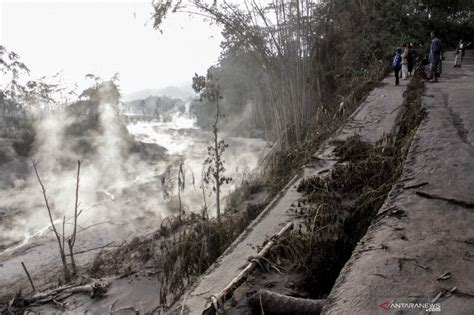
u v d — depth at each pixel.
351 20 14.39
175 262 5.16
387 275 2.10
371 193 4.52
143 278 5.85
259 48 11.07
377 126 7.75
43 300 5.92
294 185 5.78
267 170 9.80
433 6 20.72
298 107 11.20
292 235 3.93
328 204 4.57
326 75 13.09
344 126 8.05
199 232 5.40
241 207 7.52
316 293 3.45
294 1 10.80
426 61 10.41
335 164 6.24
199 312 3.01
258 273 3.50
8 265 12.16
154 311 4.53
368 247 2.44
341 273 2.23
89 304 5.50
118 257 7.35
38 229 16.11
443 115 5.59
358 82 12.69
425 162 3.73
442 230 2.51
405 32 16.28
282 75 11.17
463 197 2.89
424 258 2.22
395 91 10.65
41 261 12.30
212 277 3.55
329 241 3.85
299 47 11.12
